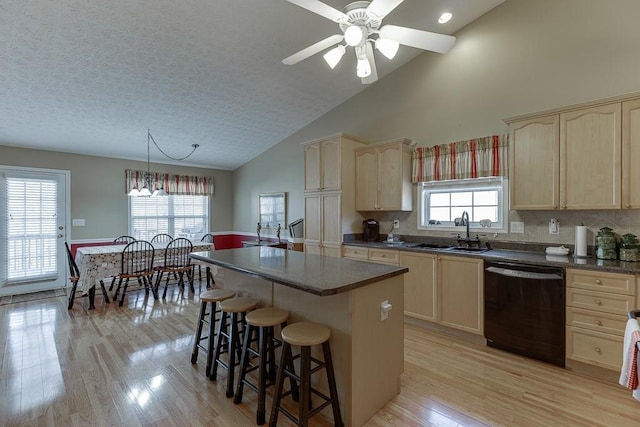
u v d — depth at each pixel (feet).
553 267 8.33
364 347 6.21
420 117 13.19
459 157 11.83
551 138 9.19
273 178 19.88
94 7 8.43
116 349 9.39
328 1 9.36
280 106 15.34
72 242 17.19
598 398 6.97
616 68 9.01
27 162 15.92
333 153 13.97
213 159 20.89
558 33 9.95
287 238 18.67
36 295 15.43
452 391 7.25
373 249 12.51
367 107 15.02
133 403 6.78
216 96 13.50
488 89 11.37
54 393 7.14
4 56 9.53
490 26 11.32
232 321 7.27
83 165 17.54
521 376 7.90
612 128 8.23
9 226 15.46
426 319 10.96
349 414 5.97
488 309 9.52
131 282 18.03
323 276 6.26
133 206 19.30
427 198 13.24
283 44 10.94
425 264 10.97
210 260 8.43
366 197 13.92
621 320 7.38
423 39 6.89
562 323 8.21
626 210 8.91
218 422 6.19
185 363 8.60
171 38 9.93
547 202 9.28
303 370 5.48
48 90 11.43
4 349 9.36
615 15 9.02
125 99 12.63
